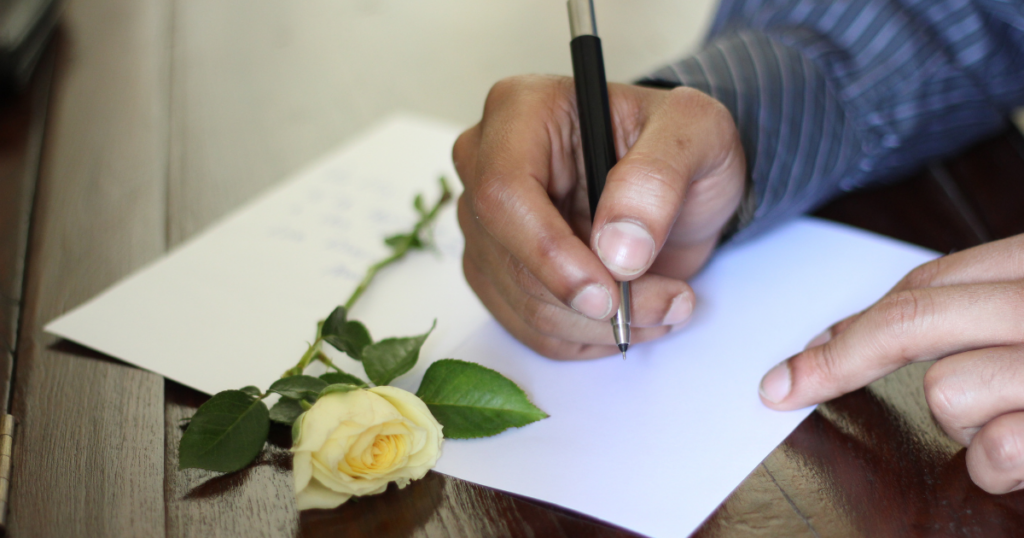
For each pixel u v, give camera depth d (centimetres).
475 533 51
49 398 56
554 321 56
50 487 52
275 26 102
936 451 52
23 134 77
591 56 56
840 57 65
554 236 52
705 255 60
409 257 64
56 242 66
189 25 104
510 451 53
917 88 64
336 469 50
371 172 70
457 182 69
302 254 64
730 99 61
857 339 53
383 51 93
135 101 83
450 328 59
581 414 55
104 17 106
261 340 59
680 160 53
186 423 55
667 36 91
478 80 84
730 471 52
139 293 61
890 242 62
